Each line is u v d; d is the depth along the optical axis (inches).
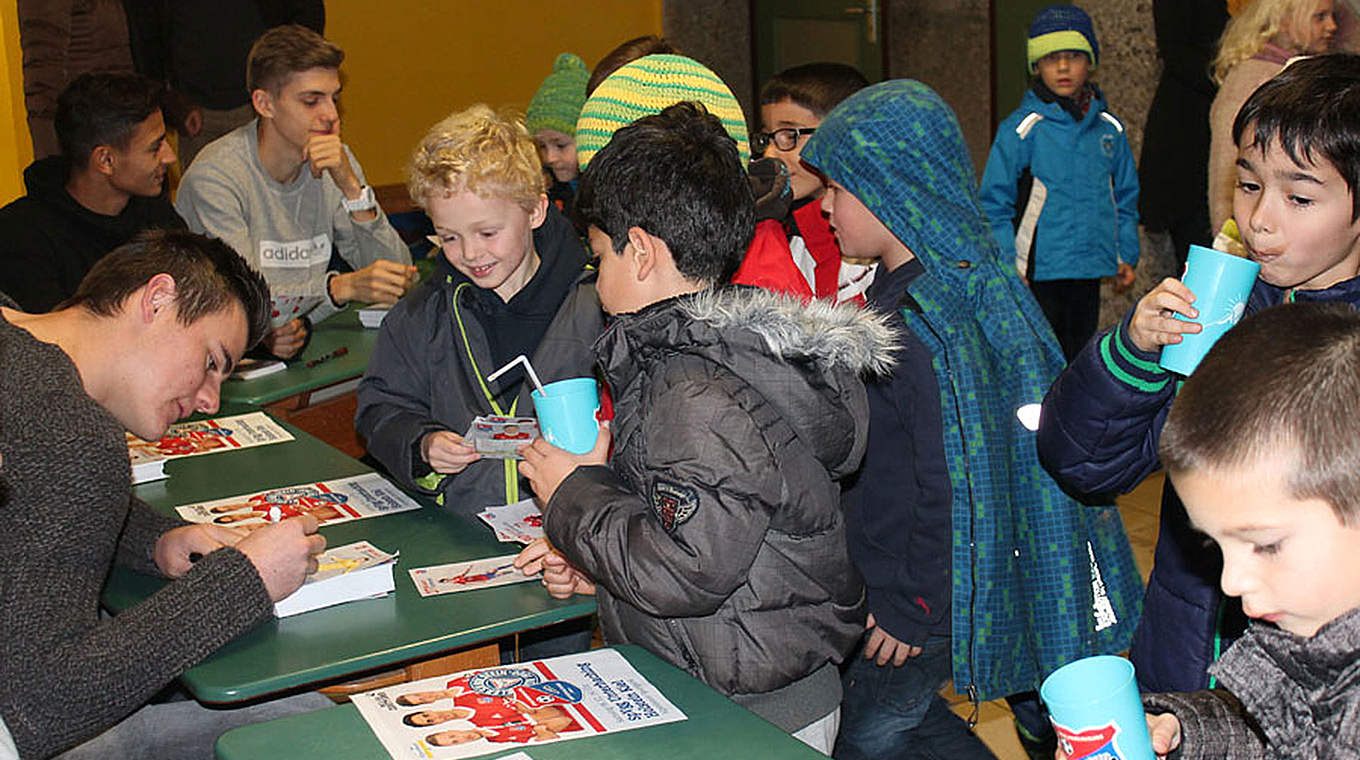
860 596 72.3
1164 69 193.2
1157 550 71.5
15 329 70.3
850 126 91.0
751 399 64.7
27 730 65.5
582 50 277.9
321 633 73.5
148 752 80.0
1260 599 43.6
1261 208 63.6
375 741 59.2
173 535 83.6
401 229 198.7
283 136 146.0
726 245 71.7
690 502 63.0
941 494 85.8
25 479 66.2
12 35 175.0
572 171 163.0
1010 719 124.6
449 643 72.8
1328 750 45.1
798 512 65.7
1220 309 64.4
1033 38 181.8
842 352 66.0
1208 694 55.1
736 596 67.3
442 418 97.5
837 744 94.7
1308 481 41.3
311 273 151.2
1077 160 181.9
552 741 59.4
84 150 131.7
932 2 253.9
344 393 142.0
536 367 94.3
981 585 85.4
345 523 91.0
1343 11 143.1
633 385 69.0
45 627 66.6
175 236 80.0
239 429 114.3
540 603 77.1
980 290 87.9
